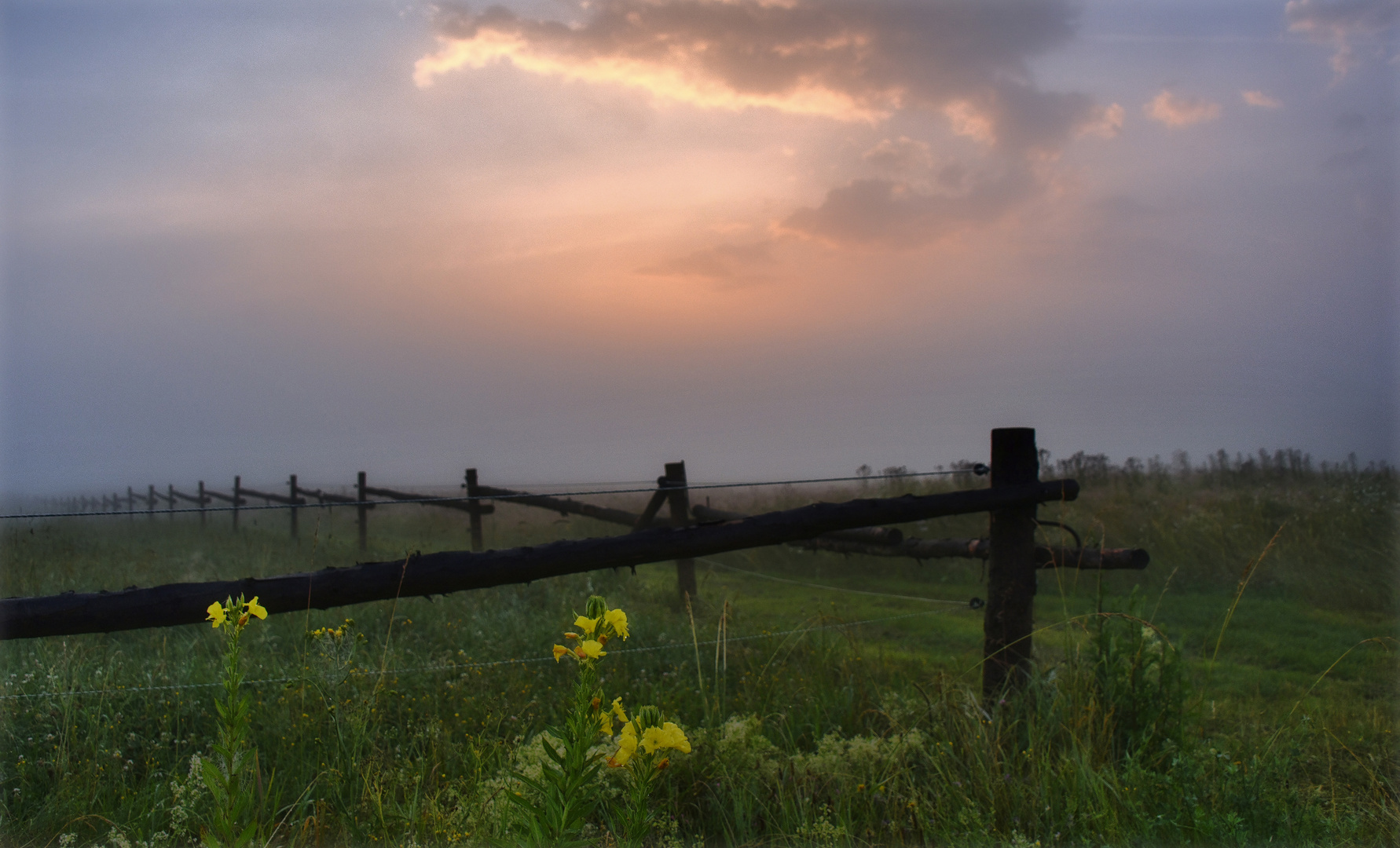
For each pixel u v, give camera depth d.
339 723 3.90
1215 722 4.96
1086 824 3.38
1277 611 8.42
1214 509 11.74
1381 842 3.39
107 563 7.14
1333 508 10.76
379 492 12.12
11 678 4.37
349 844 3.16
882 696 4.91
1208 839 3.24
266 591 3.87
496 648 5.96
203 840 3.10
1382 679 6.11
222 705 2.47
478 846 2.88
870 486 16.06
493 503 10.36
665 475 9.77
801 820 3.40
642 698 4.80
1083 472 16.61
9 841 3.16
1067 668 4.91
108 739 3.96
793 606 9.38
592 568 4.39
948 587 10.94
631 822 2.20
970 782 3.72
